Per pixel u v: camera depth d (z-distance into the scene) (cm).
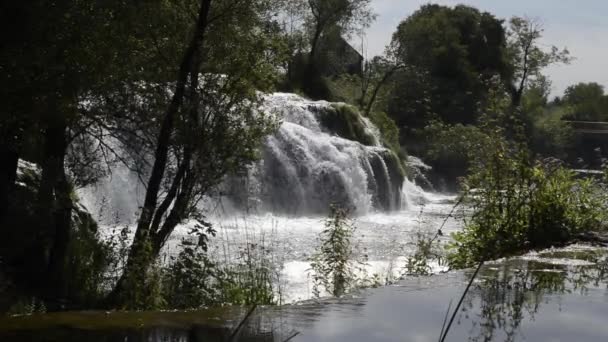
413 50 6353
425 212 3394
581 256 954
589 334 571
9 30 1095
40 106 1121
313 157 3158
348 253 1294
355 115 4081
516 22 7556
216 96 1290
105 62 1152
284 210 2959
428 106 6238
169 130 1247
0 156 1298
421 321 595
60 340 503
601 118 11206
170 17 1283
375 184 3416
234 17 1336
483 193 1126
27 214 1288
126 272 1052
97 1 1155
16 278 1195
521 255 966
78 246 1323
